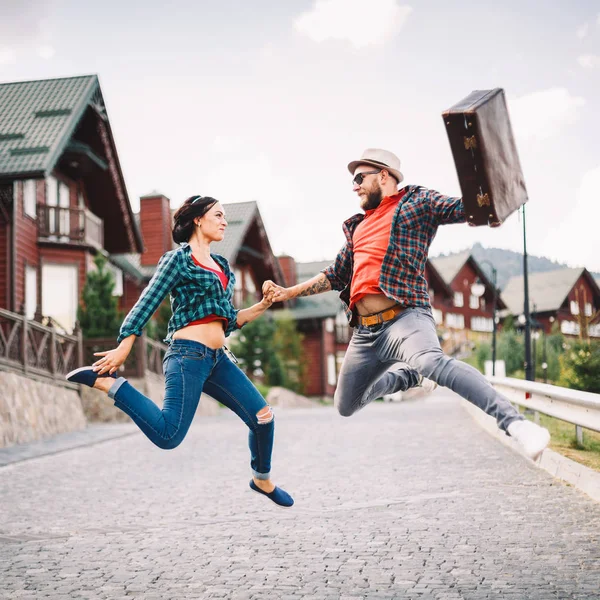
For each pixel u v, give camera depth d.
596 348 19.14
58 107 24.94
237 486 8.92
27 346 16.98
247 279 45.22
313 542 6.03
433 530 6.22
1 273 24.59
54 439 15.40
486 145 3.91
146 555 5.81
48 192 27.42
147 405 4.30
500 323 78.19
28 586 5.00
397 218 4.67
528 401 10.57
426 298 4.72
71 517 7.45
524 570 4.95
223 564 5.45
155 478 9.86
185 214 4.64
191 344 4.44
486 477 8.64
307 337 53.78
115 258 37.38
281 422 18.05
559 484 7.97
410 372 5.39
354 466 9.99
